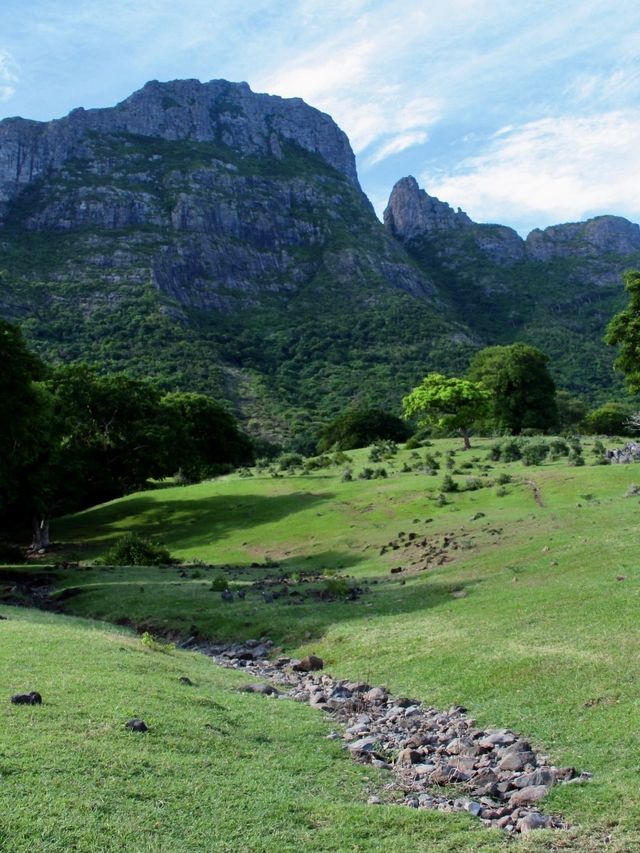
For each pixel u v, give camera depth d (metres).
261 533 48.84
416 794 10.13
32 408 39.75
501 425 85.50
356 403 155.38
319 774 10.53
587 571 21.78
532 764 10.91
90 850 7.20
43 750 9.30
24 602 30.80
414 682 16.06
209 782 9.34
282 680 17.88
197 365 166.12
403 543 37.22
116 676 13.70
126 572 37.22
